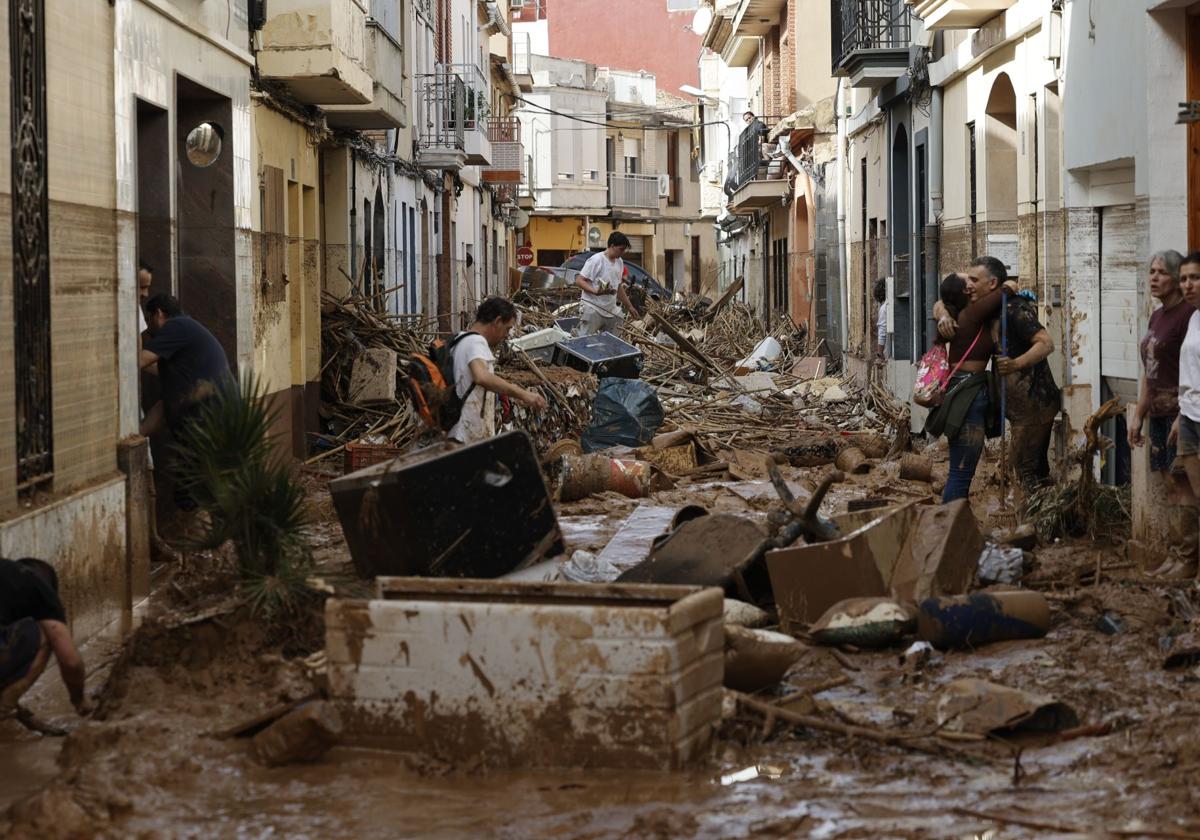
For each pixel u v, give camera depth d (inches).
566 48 3794.3
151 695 324.5
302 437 843.4
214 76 609.0
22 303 378.9
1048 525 498.6
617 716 275.1
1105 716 305.9
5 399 365.1
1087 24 609.6
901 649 371.2
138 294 492.4
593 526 576.1
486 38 2287.2
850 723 304.3
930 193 930.7
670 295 2100.1
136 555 459.5
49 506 383.2
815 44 1646.2
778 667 323.3
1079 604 397.1
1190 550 435.2
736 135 2719.0
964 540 401.4
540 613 276.7
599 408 800.9
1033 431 539.5
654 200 3437.5
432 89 1525.6
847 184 1317.7
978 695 301.1
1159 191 533.0
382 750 284.0
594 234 3095.5
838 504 625.3
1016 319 528.4
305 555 368.5
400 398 916.0
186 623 340.8
